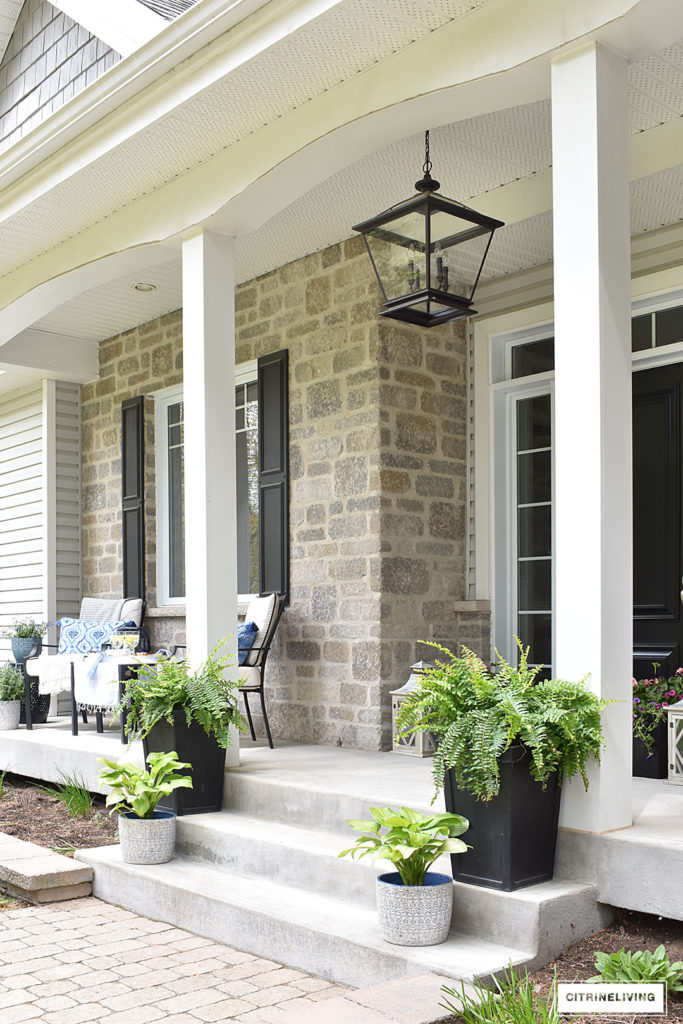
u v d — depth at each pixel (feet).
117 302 24.38
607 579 10.95
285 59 12.91
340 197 17.79
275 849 12.91
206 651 15.70
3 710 23.22
